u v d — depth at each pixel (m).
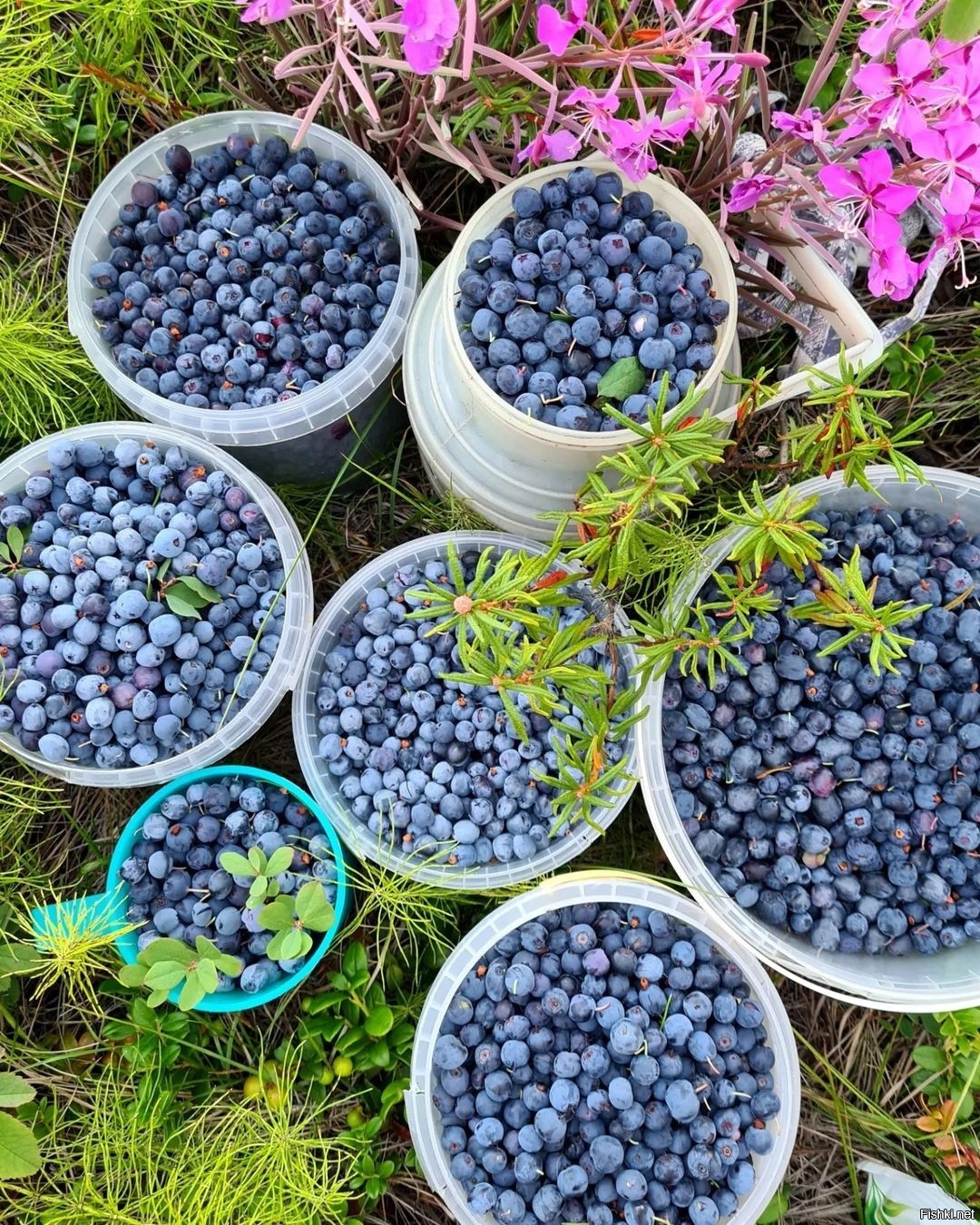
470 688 0.40
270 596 0.39
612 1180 0.35
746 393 0.38
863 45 0.29
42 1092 0.42
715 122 0.39
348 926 0.43
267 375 0.41
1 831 0.43
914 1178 0.43
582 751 0.37
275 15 0.33
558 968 0.37
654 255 0.36
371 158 0.43
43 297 0.46
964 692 0.38
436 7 0.29
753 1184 0.36
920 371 0.48
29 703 0.36
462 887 0.38
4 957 0.40
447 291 0.37
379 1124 0.41
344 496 0.49
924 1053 0.43
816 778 0.38
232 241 0.41
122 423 0.40
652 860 0.45
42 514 0.38
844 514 0.42
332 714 0.40
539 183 0.38
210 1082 0.43
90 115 0.48
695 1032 0.36
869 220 0.34
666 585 0.42
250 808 0.39
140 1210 0.39
